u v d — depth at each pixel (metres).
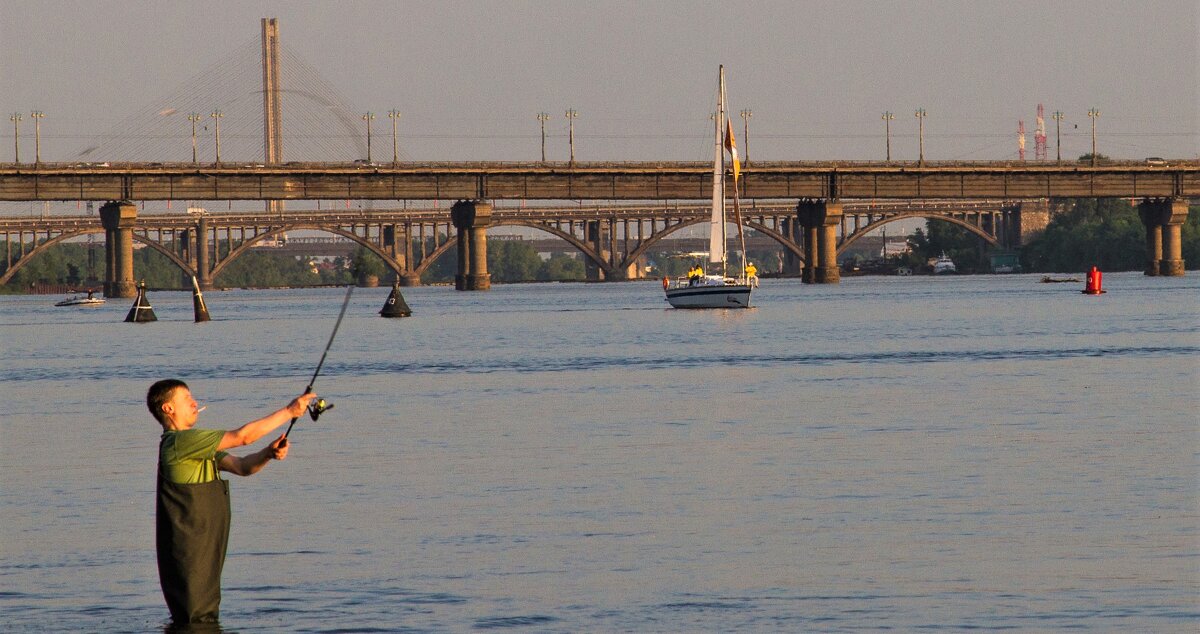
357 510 113.31
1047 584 86.50
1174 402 189.88
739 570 91.25
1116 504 111.06
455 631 78.56
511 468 135.38
